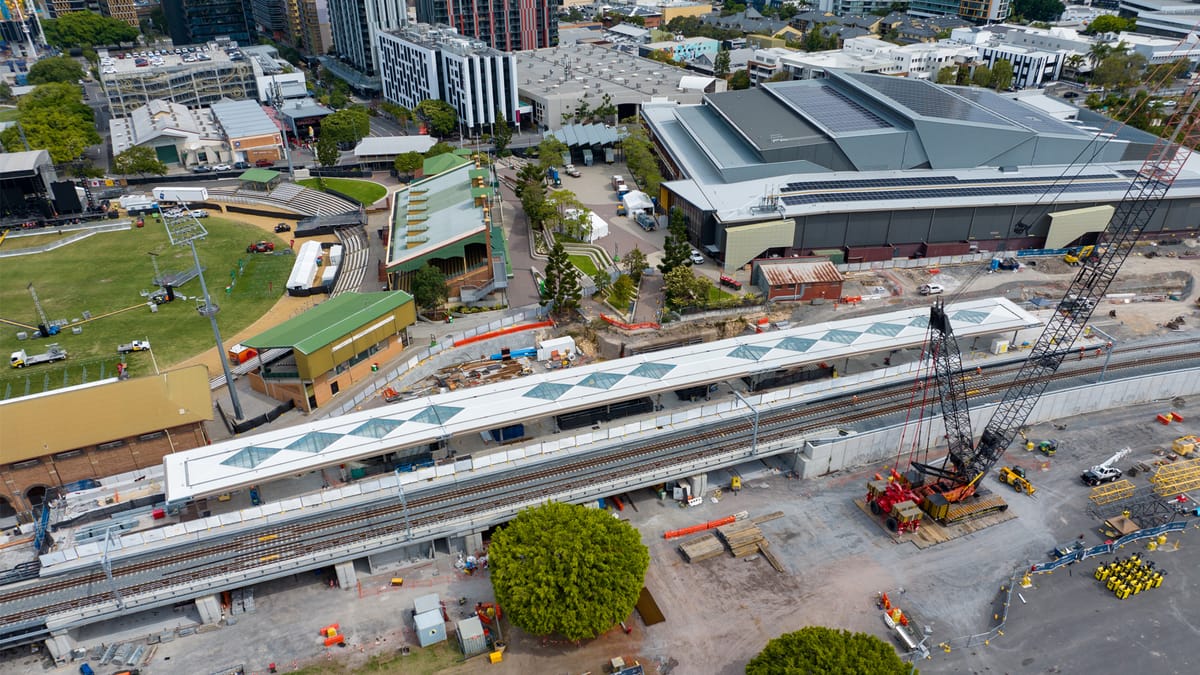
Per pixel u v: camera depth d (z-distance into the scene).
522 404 109.69
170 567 85.50
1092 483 106.19
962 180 181.75
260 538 89.94
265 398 124.44
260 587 90.00
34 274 174.50
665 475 100.38
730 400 120.12
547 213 185.25
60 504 98.62
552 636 82.75
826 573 91.25
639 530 98.12
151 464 105.19
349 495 97.12
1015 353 133.00
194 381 110.25
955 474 101.62
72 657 80.31
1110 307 152.00
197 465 96.06
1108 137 194.25
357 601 87.56
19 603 81.19
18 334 143.62
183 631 83.50
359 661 79.81
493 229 177.75
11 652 81.56
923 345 126.56
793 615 85.25
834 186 177.75
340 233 197.25
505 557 78.94
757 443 106.69
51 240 195.00
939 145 187.50
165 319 152.38
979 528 98.38
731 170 187.12
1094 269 107.00
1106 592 89.00
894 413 115.06
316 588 89.81
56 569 85.75
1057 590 89.12
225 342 142.50
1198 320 146.62
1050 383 122.06
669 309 148.75
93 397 103.38
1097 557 93.94
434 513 93.62
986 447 101.38
